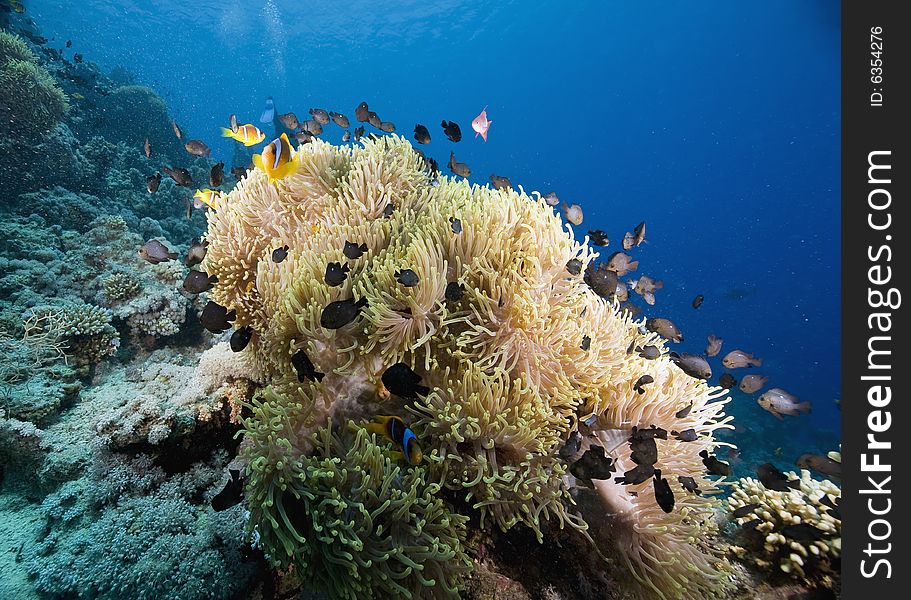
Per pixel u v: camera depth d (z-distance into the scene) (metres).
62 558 3.39
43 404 4.79
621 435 3.13
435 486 2.59
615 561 2.94
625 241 6.21
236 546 3.36
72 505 3.86
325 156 4.86
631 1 51.25
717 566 3.21
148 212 11.25
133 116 15.09
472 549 2.92
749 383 4.53
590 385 3.24
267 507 2.54
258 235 4.36
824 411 26.95
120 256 7.88
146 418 4.08
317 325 3.20
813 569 3.27
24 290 6.67
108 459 4.01
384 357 3.10
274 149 3.67
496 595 2.78
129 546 3.41
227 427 4.36
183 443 4.20
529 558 2.96
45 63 13.73
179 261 8.33
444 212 3.81
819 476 8.02
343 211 4.21
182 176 5.86
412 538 2.53
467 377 2.88
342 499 2.48
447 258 3.48
